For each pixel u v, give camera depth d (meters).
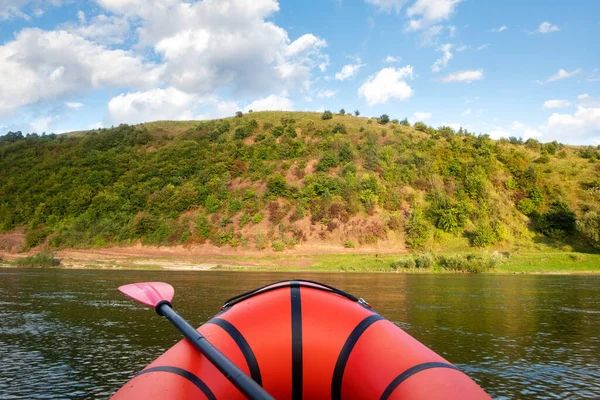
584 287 27.69
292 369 3.88
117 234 57.69
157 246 55.59
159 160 71.06
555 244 54.28
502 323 14.53
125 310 16.69
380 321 4.05
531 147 81.00
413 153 67.25
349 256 50.16
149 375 3.34
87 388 7.75
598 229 51.59
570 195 62.59
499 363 9.59
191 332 3.60
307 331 3.95
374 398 3.47
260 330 3.95
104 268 43.69
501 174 65.12
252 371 3.79
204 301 18.89
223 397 3.42
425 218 57.00
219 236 54.69
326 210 56.56
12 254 55.22
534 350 10.80
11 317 15.08
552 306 18.89
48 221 61.28
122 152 76.31
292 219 56.47
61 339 11.67
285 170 64.56
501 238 54.59
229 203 59.97
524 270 43.91
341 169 62.78
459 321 14.86
